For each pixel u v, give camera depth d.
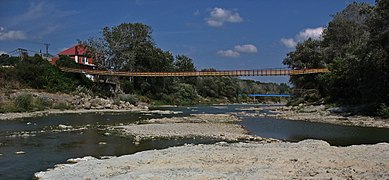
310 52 87.19
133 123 41.38
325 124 42.69
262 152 18.88
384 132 34.19
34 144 25.72
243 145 22.31
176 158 17.58
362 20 75.50
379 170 14.15
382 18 48.78
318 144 22.25
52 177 15.28
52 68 77.81
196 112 67.81
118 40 102.12
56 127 36.50
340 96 65.25
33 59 76.75
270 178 13.17
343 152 18.64
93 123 41.09
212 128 35.72
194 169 15.19
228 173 14.32
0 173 17.14
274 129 37.16
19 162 19.59
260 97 175.12
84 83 84.88
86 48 100.25
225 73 99.38
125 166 16.31
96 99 71.81
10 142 26.62
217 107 97.19
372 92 51.78
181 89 118.19
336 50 77.94
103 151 23.03
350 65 56.31
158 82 106.56
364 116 50.12
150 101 98.19
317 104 71.31
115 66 102.38
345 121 45.59
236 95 158.50
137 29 105.50
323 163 15.64
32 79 70.31
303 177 13.10
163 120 45.53
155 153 19.19
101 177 14.66
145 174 14.11
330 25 79.69
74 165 17.42
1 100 56.84
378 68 49.62
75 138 28.67
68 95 70.69
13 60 90.88
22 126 37.31
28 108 56.00
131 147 24.59
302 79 86.38
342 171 13.99
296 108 73.00
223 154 18.30
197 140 27.92
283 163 15.89
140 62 105.69
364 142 27.92
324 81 70.12
